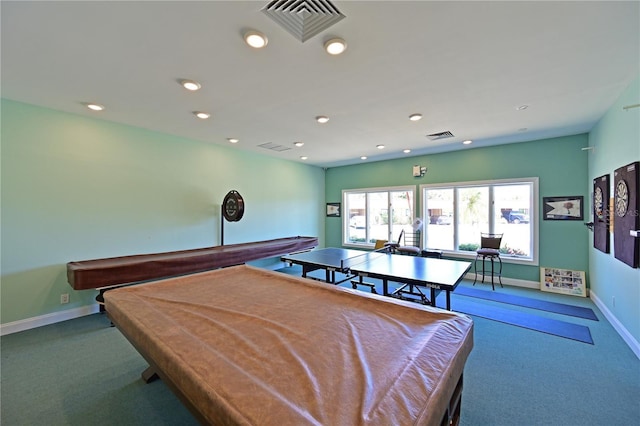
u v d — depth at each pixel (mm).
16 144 3090
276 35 1879
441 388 1009
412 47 2027
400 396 954
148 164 4176
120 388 2178
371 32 1848
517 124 3869
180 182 4570
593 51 2082
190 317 1694
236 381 1050
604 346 2779
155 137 4250
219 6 1601
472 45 2006
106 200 3766
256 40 1921
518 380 2258
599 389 2137
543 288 4676
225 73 2410
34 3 1558
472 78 2516
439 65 2291
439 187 5793
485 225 5344
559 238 4582
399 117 3549
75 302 3520
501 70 2371
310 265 3760
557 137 4566
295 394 975
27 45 1979
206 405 994
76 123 3502
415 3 1578
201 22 1741
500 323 3344
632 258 2600
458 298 4266
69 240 3469
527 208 4938
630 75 2465
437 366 1140
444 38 1921
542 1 1567
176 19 1712
